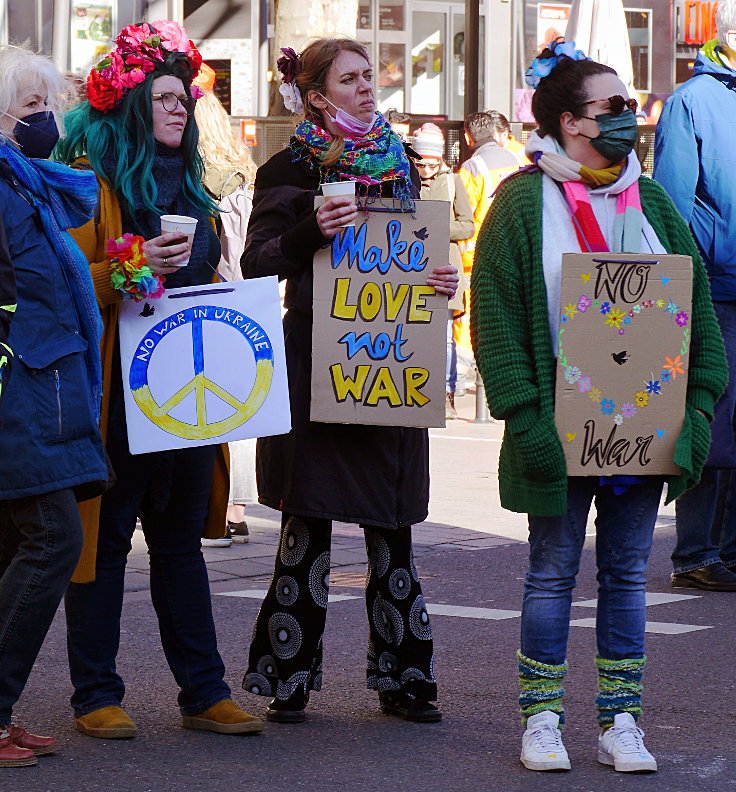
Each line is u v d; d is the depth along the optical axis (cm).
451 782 1221
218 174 2231
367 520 1369
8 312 1168
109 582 1362
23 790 1183
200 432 1329
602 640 1296
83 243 1307
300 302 1381
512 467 1265
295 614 1402
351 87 1369
